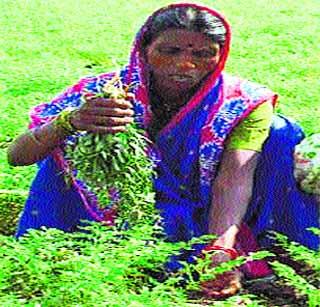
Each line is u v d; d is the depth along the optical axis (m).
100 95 1.66
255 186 1.90
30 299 1.52
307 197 1.91
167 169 1.85
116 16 5.59
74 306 1.45
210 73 1.79
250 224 1.92
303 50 4.61
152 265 1.58
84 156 1.67
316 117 3.21
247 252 1.88
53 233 1.61
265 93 1.85
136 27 5.29
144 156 1.70
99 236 1.67
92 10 5.75
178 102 1.82
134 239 1.58
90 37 4.94
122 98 1.66
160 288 1.53
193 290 1.71
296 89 3.73
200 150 1.83
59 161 1.86
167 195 1.86
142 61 1.81
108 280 1.50
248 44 4.71
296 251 1.68
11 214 2.24
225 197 1.81
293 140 1.91
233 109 1.83
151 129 1.84
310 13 5.68
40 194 1.90
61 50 4.61
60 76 3.95
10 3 5.86
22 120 3.12
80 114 1.67
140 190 1.71
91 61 4.39
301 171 1.88
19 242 1.60
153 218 1.74
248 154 1.82
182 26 1.73
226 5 5.89
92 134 1.67
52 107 1.89
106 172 1.68
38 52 4.56
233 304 1.56
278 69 4.15
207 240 1.78
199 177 1.85
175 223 1.84
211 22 1.73
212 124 1.82
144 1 6.13
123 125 1.66
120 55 4.50
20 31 5.05
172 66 1.75
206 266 1.64
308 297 1.66
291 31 5.05
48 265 1.50
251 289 1.81
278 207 1.92
